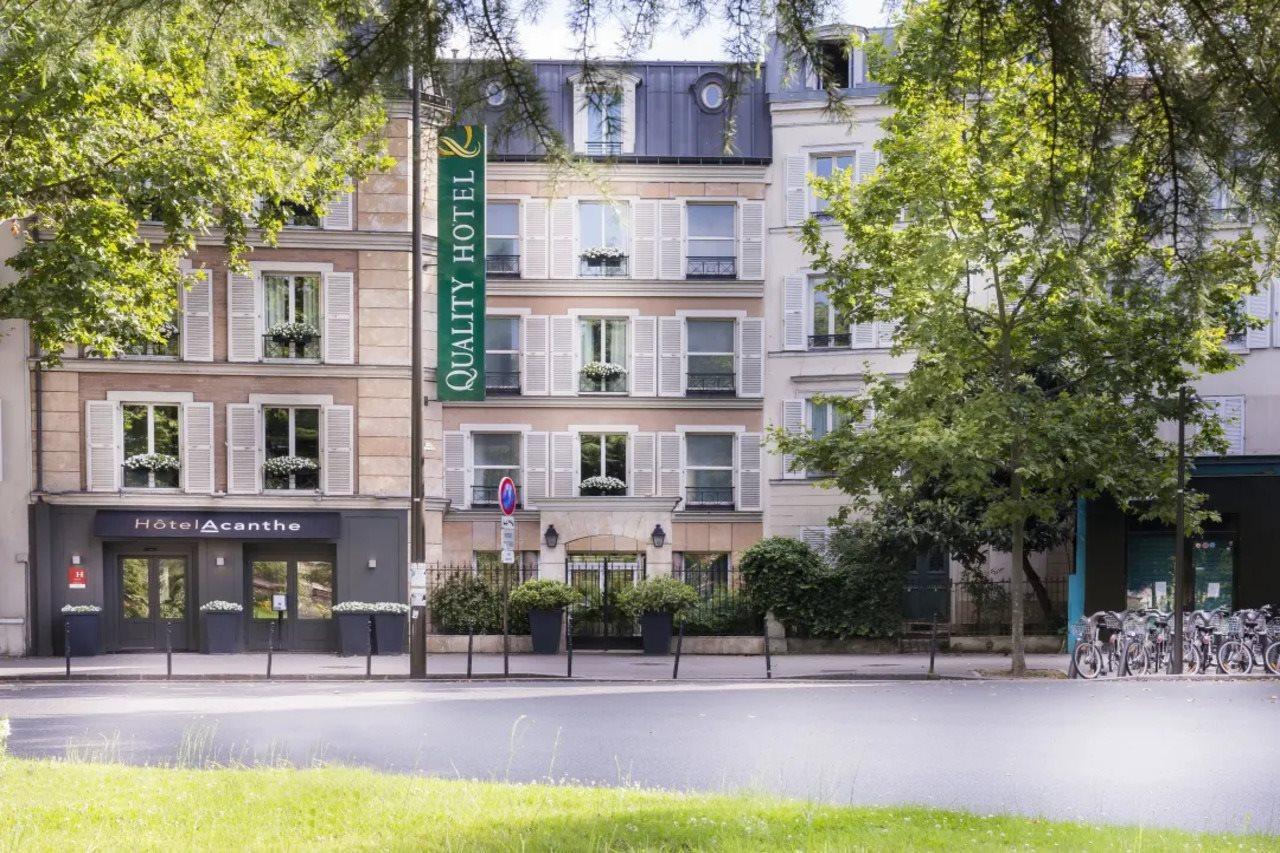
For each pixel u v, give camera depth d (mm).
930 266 28359
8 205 24500
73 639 36938
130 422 38969
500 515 48469
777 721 19000
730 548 48625
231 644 37875
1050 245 7145
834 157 48094
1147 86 6691
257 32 7168
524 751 15672
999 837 9438
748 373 48844
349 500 39281
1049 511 30094
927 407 31219
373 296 39688
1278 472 38031
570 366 48938
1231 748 16016
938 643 39438
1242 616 31562
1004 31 6715
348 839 9266
